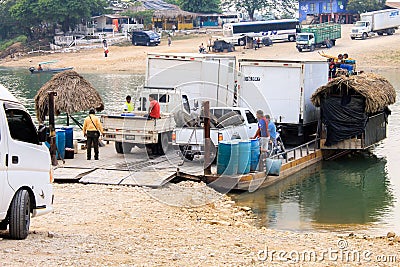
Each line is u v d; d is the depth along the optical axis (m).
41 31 112.38
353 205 20.39
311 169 25.91
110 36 107.56
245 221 18.25
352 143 26.86
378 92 26.83
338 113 26.62
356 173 25.06
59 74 26.56
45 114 26.00
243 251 12.45
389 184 23.25
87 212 16.70
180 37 109.88
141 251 11.80
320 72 29.53
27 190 12.32
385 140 32.31
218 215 18.20
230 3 139.62
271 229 17.14
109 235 13.55
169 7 125.00
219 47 87.25
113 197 18.69
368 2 116.81
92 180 20.53
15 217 11.91
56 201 17.89
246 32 89.69
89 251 11.45
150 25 117.12
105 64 91.06
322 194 21.77
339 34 90.44
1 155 11.48
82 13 109.75
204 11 123.44
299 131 27.98
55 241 12.18
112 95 56.28
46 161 12.92
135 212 17.08
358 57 82.62
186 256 11.53
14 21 113.50
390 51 84.75
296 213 19.36
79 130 33.78
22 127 12.38
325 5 120.38
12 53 106.12
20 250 11.09
